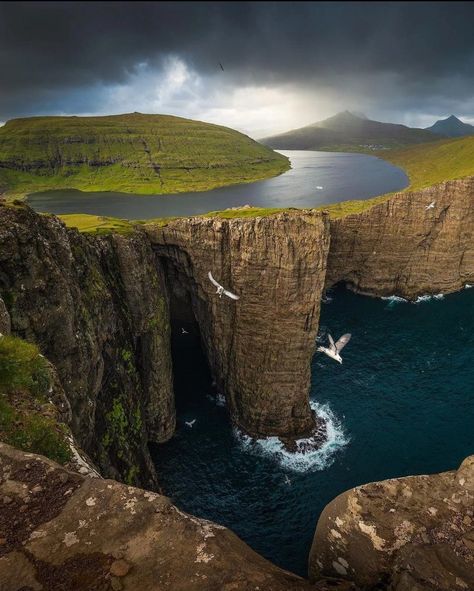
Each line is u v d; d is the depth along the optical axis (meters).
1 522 11.47
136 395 53.06
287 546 46.38
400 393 70.12
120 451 44.75
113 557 10.45
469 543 10.25
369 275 112.00
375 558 10.59
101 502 11.92
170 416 63.19
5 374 20.03
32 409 19.00
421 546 10.36
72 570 10.17
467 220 106.75
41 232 37.91
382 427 62.97
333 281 115.19
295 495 52.72
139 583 9.81
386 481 11.88
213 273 64.69
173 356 79.19
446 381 72.69
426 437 60.75
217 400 69.94
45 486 12.54
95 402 39.66
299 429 62.38
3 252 31.62
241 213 76.25
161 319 64.31
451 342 85.50
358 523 11.05
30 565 10.31
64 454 17.34
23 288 32.19
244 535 47.81
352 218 108.62
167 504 11.86
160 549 10.62
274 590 9.66
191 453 59.94
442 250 107.56
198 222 64.19
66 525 11.32
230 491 53.62
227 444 61.44
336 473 55.75
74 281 41.09
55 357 33.88
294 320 59.81
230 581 9.83
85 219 74.69
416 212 105.69
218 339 67.44
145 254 63.53
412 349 83.19
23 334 31.12
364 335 89.38
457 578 9.57
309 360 62.41
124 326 54.09
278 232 57.69
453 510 10.97
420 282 110.12
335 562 11.20
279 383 61.81
